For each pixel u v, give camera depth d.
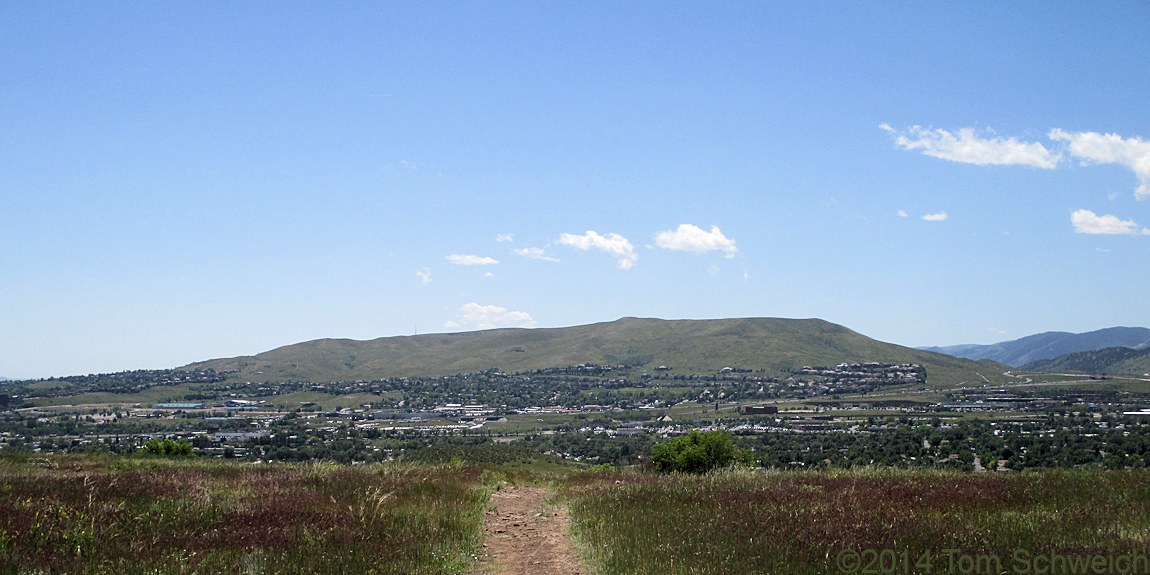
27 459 30.02
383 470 28.94
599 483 28.19
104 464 29.50
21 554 12.00
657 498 20.92
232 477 25.19
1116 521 15.90
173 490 19.89
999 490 20.33
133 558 12.19
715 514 17.62
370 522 16.38
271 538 14.25
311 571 12.27
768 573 12.56
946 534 14.62
